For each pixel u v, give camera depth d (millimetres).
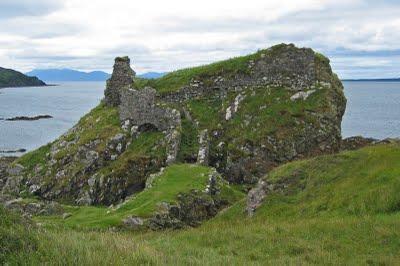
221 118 44656
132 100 45344
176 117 43656
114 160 42750
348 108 184875
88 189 40188
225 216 28406
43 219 28516
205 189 31453
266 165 40219
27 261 12703
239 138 41812
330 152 42000
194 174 33688
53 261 12789
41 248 13609
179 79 49500
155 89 48219
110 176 40000
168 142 41500
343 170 26719
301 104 43719
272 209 25828
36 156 47188
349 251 17766
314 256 17359
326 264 16547
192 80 48188
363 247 17922
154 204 28203
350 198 23234
